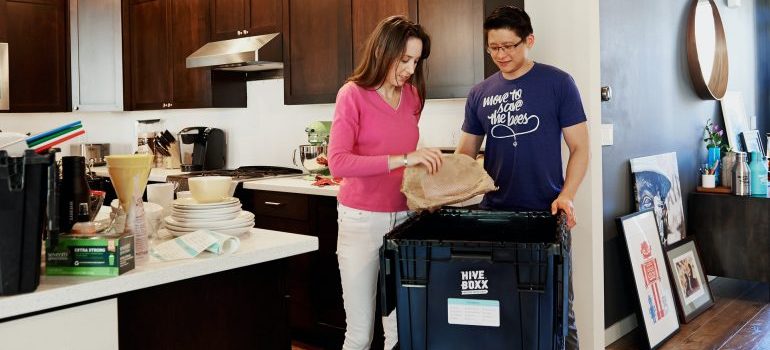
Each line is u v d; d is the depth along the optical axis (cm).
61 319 135
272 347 190
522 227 201
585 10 289
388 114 216
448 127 369
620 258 361
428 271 169
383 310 174
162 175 444
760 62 585
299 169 436
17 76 494
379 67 209
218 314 177
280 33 409
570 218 205
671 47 421
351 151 212
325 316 335
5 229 125
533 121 231
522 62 231
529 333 164
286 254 179
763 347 344
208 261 159
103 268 142
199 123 511
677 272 394
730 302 430
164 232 192
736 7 528
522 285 163
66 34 513
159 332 164
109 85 520
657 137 401
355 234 222
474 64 320
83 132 148
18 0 492
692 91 454
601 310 307
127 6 514
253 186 368
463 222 205
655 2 399
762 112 591
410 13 342
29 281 129
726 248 432
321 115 425
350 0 369
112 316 144
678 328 370
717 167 460
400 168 220
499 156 240
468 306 167
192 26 464
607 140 339
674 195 414
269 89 458
